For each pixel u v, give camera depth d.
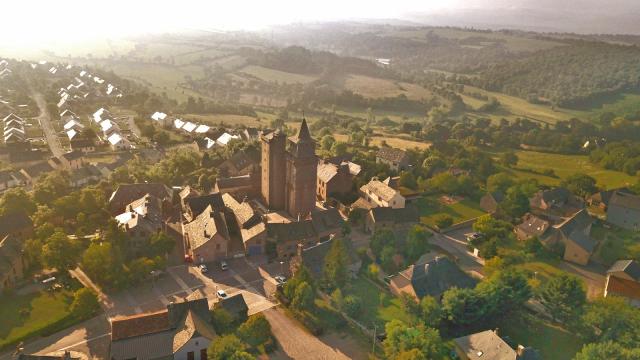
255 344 97.25
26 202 143.50
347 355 98.00
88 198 147.62
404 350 92.88
